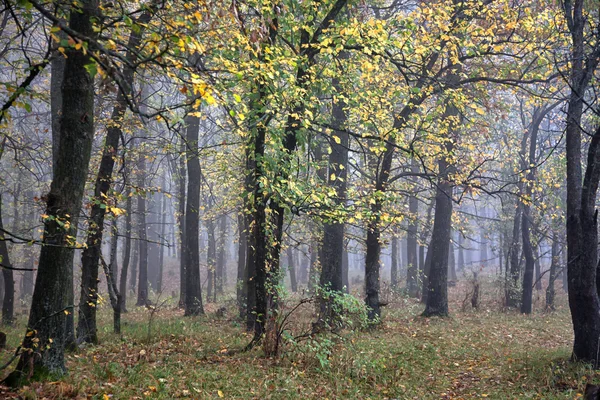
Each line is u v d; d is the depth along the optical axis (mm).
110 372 8477
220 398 7703
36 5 4809
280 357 10391
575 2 10969
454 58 13141
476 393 9281
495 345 14305
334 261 17344
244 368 9539
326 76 12398
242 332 14766
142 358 9984
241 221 24859
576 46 10930
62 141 7785
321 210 11430
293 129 11352
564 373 10023
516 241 26594
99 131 16844
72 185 7789
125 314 20969
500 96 23047
